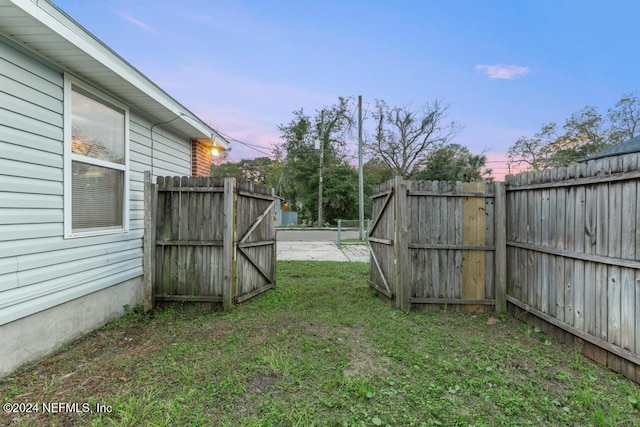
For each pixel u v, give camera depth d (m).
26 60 2.59
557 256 3.05
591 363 2.55
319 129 25.09
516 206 3.73
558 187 3.02
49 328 2.78
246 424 1.78
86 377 2.33
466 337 3.11
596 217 2.57
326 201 24.62
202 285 4.12
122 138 3.88
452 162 24.33
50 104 2.82
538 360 2.59
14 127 2.48
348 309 4.04
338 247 11.24
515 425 1.78
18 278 2.49
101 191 3.54
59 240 2.90
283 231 20.05
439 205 4.03
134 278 4.10
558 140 21.84
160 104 4.02
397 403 2.00
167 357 2.64
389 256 4.34
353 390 2.13
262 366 2.46
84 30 2.66
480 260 4.00
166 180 4.12
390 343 2.94
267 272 5.09
